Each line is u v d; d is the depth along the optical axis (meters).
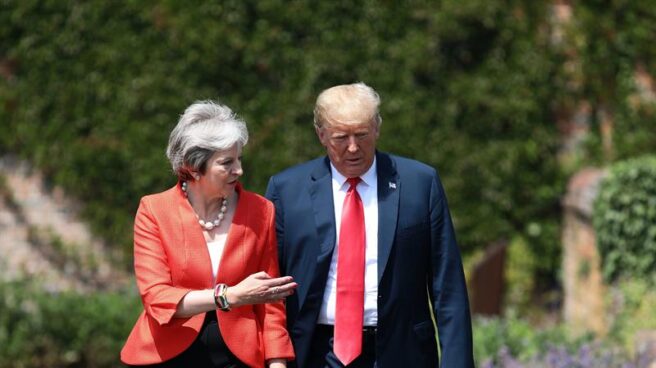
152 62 17.00
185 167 6.07
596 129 17.50
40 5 16.86
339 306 6.36
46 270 17.34
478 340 11.45
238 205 6.32
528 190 17.47
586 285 15.95
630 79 17.48
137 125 17.09
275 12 17.02
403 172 6.61
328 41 17.05
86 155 17.08
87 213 17.28
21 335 14.36
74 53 16.98
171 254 6.18
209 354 6.20
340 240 6.42
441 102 17.31
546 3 17.34
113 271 17.42
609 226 14.52
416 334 6.48
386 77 17.16
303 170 6.71
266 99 17.11
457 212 17.41
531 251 17.50
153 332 6.19
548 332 12.09
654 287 13.87
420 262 6.52
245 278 6.25
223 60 17.02
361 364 6.41
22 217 17.28
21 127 17.00
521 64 17.31
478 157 17.34
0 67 16.98
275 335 6.30
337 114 6.16
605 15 17.44
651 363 10.31
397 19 17.12
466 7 17.02
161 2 16.94
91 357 14.55
